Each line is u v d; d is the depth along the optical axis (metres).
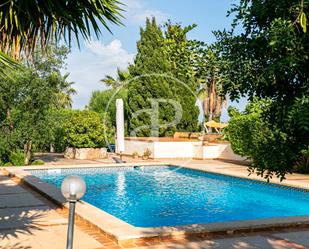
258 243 6.79
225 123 32.25
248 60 3.65
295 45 3.21
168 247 6.48
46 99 18.34
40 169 18.38
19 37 5.21
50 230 7.52
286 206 12.53
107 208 12.28
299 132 3.68
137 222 10.51
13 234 7.18
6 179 14.97
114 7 5.12
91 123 24.75
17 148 19.09
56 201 10.07
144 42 29.75
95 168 19.95
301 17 3.02
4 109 18.19
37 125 18.36
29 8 5.09
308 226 8.03
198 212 11.69
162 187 16.14
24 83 17.95
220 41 3.96
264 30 3.54
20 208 9.62
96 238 7.01
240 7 3.72
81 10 5.39
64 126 24.31
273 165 3.93
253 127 18.47
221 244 6.70
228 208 12.23
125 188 15.91
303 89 3.38
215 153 24.89
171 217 11.05
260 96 3.90
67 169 19.20
